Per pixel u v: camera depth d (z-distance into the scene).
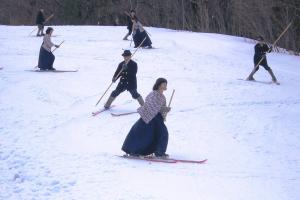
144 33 34.16
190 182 12.05
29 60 29.33
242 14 53.25
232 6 57.91
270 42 50.72
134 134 13.98
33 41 36.84
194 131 17.47
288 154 15.50
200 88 23.98
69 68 27.23
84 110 19.55
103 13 74.44
